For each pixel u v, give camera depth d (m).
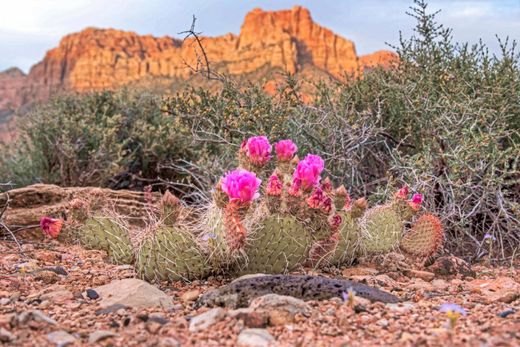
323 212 4.50
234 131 7.15
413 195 5.87
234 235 4.09
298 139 7.09
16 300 3.82
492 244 6.04
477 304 3.79
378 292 3.76
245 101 7.38
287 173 5.03
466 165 5.75
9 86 170.38
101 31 169.25
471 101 6.28
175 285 4.35
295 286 3.64
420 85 6.94
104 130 9.76
